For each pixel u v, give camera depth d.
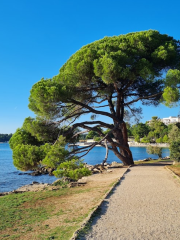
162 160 33.88
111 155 71.88
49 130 20.64
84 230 6.41
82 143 91.81
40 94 17.86
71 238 5.85
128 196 10.41
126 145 26.38
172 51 20.30
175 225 6.75
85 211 8.66
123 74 18.83
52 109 19.30
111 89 22.55
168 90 17.11
